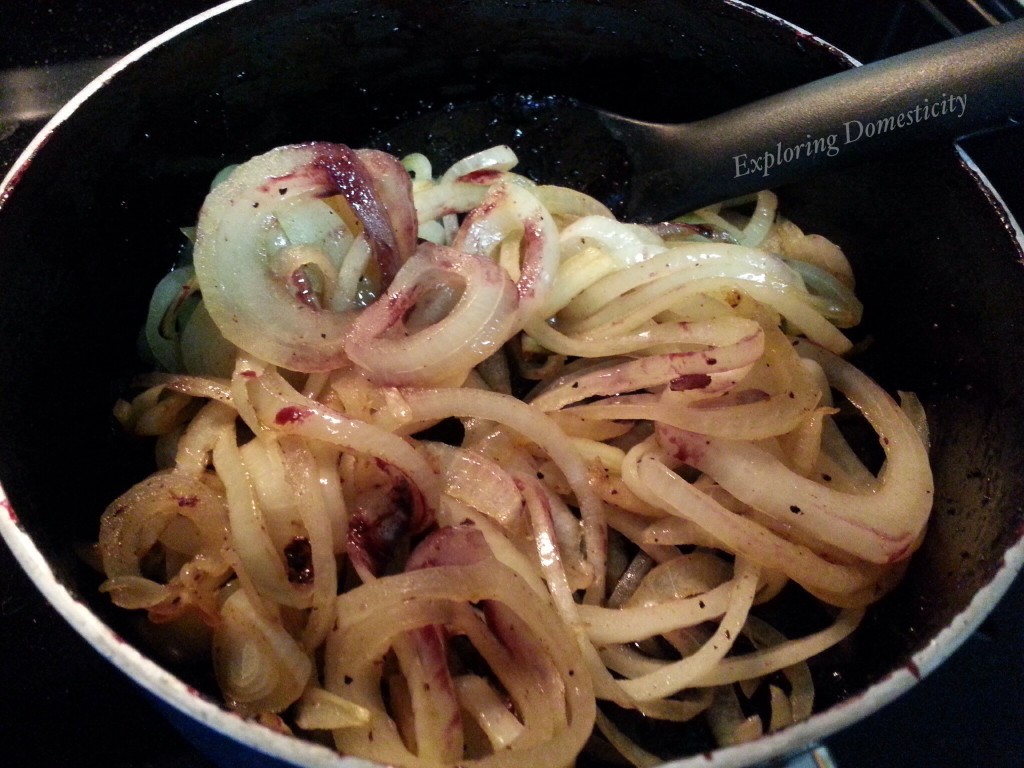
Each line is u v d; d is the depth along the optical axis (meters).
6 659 0.22
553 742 0.18
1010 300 0.20
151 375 0.22
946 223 0.22
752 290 0.23
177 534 0.21
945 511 0.21
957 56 0.21
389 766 0.15
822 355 0.23
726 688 0.21
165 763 0.22
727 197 0.25
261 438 0.21
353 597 0.19
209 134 0.25
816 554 0.21
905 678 0.17
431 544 0.20
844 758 0.22
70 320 0.22
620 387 0.22
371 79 0.26
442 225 0.25
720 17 0.24
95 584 0.20
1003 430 0.20
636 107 0.27
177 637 0.20
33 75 0.28
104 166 0.22
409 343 0.21
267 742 0.16
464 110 0.27
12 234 0.20
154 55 0.22
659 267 0.23
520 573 0.20
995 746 0.23
